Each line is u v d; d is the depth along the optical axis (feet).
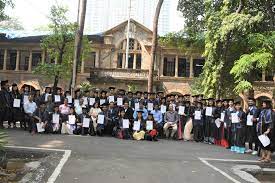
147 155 48.01
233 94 84.07
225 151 56.44
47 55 149.59
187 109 68.28
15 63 154.61
